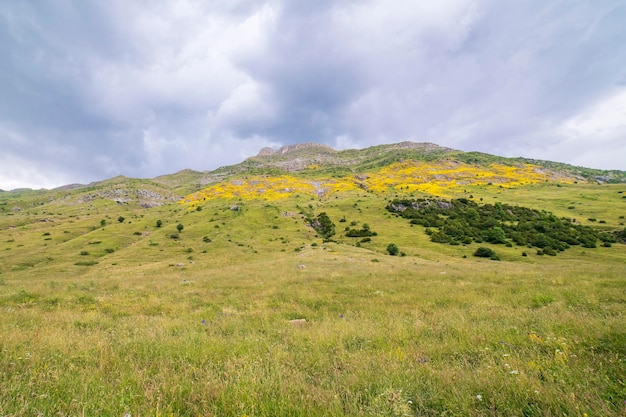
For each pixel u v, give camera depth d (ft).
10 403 14.52
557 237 284.82
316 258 169.68
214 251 267.18
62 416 13.79
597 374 16.55
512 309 39.70
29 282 93.66
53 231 392.06
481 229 330.95
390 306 47.65
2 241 335.67
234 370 19.66
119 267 216.33
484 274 85.05
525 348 22.68
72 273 199.31
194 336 29.01
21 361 20.94
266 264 153.79
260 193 642.22
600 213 399.24
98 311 45.34
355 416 13.64
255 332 31.96
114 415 13.85
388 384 16.58
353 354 23.30
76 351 23.76
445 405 14.52
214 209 485.97
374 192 635.66
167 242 302.86
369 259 169.89
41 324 34.78
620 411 12.69
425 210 405.39
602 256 233.35
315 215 424.05
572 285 57.36
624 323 26.40
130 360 22.03
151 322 37.45
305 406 14.56
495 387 15.94
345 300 54.65
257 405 14.99
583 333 25.03
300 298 57.41
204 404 14.82
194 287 76.13
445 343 25.46
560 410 13.29
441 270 105.19
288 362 21.75
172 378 18.37
